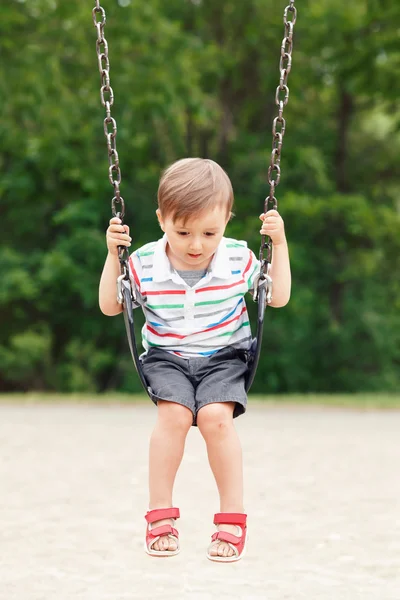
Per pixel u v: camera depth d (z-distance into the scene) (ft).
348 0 71.77
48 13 59.31
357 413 43.14
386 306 80.89
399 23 58.90
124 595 12.67
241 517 10.58
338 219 71.77
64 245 69.92
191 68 64.59
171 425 10.69
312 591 12.88
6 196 72.02
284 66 11.87
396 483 22.35
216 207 10.37
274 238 11.48
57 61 57.26
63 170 65.77
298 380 76.89
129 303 10.91
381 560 14.74
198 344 11.20
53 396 53.42
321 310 77.71
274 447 29.43
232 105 78.38
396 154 77.82
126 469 24.49
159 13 66.80
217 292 11.19
